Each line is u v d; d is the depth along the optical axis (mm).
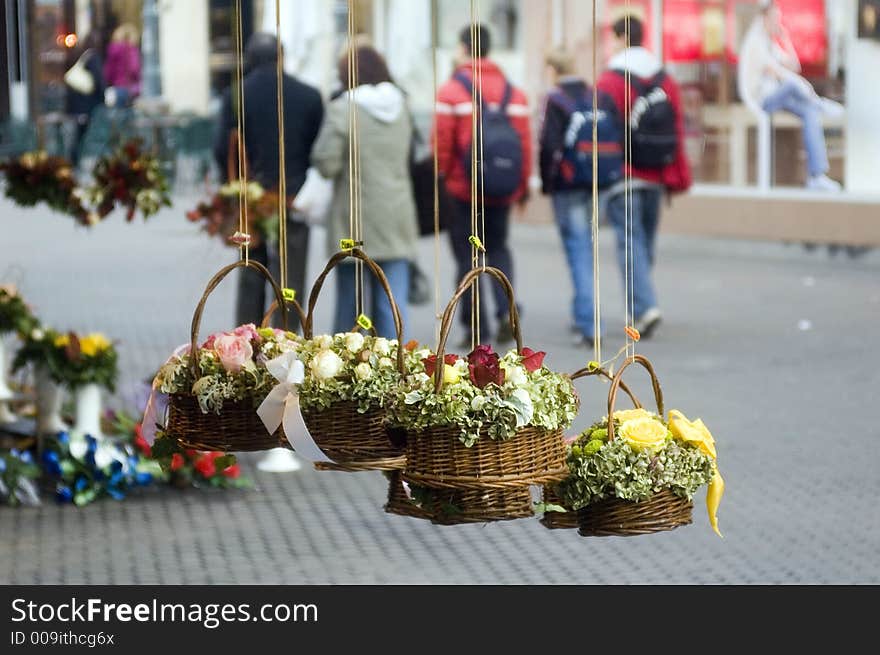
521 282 20625
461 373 5945
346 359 6387
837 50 22188
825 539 8867
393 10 27375
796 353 15086
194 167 30094
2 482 9695
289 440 6199
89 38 32812
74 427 10625
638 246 15953
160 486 10172
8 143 29062
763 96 22922
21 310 10703
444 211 13109
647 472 6008
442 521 5984
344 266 13008
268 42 13336
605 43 24234
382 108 12750
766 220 22906
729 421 12070
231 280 20172
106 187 10992
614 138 15695
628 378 13992
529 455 5910
